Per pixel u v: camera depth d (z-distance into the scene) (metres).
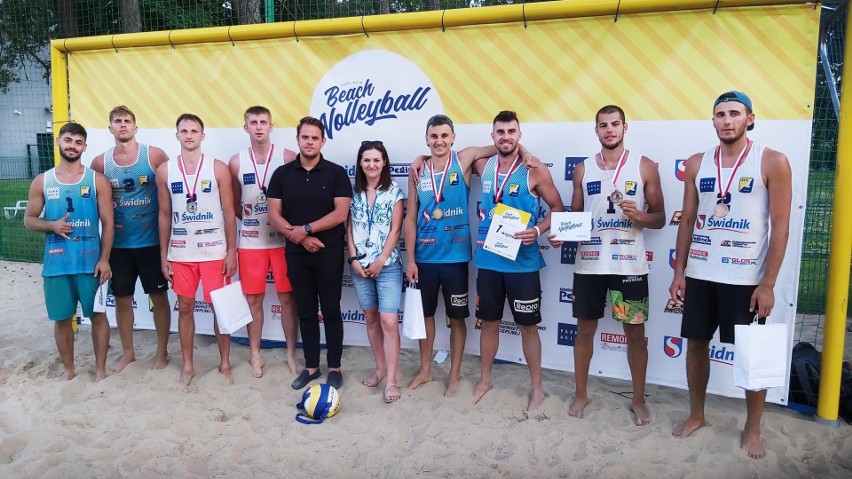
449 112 4.04
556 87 3.82
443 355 4.47
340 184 3.72
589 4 3.63
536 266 3.52
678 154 3.64
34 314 5.81
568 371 4.04
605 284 3.38
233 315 3.74
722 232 2.99
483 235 3.58
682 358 3.78
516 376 4.08
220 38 4.38
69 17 9.62
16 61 13.70
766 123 3.47
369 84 4.18
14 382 3.96
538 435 3.26
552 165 3.87
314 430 3.34
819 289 5.23
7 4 11.82
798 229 3.42
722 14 3.49
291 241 3.77
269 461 3.03
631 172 3.29
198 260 3.85
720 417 3.39
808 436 3.20
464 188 3.64
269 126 4.04
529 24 3.82
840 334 3.24
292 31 4.22
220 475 2.90
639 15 3.63
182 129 3.76
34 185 3.80
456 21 3.89
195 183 3.79
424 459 3.03
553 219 3.27
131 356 4.28
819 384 3.37
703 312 3.09
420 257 3.69
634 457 3.03
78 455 3.07
